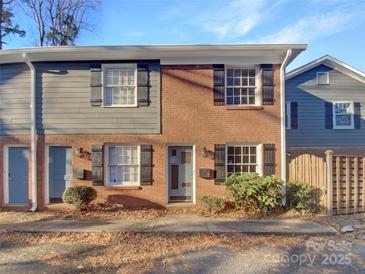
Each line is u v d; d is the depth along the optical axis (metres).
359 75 18.70
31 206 12.20
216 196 12.09
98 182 12.22
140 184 12.23
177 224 9.90
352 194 11.63
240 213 11.22
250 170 12.47
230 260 6.72
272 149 12.19
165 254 7.12
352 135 18.55
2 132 12.52
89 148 12.31
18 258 6.88
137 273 6.00
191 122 12.27
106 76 12.47
